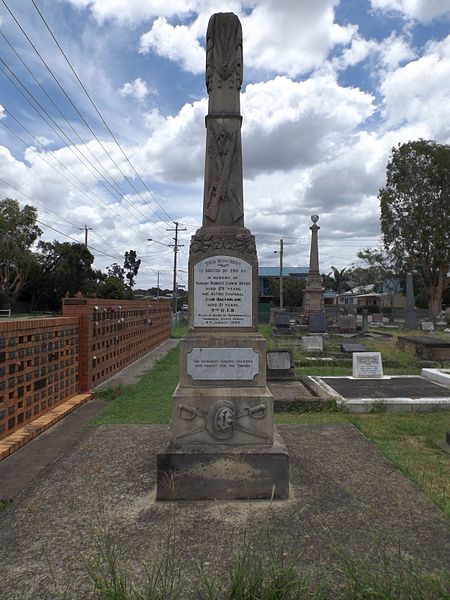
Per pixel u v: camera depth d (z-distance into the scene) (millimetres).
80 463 4754
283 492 3836
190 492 3836
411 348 15383
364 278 45219
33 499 3893
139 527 3375
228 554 2963
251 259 4383
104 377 11008
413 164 34844
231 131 4555
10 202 43000
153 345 19391
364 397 8281
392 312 41312
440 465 5086
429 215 34844
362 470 4512
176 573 2748
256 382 4211
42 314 45562
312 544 3074
